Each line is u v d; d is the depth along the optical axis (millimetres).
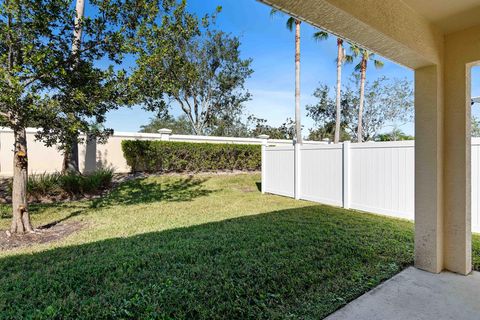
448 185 2861
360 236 4027
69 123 4188
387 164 5480
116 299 2330
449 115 2814
